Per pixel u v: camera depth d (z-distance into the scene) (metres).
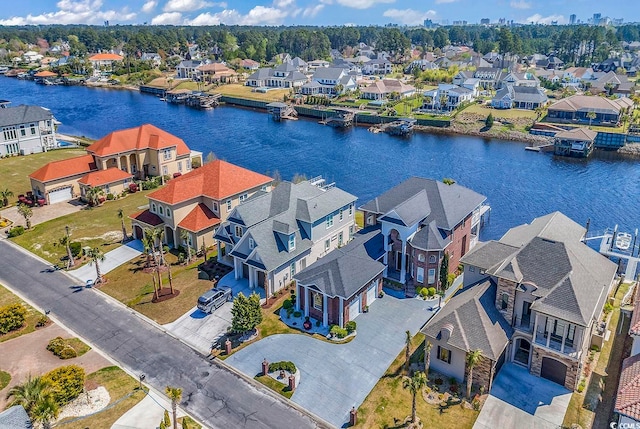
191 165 102.38
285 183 65.00
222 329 49.16
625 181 103.69
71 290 56.78
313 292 49.41
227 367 43.72
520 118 151.38
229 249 60.50
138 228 68.75
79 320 50.91
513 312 42.81
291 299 53.19
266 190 75.56
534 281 42.09
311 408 39.00
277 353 45.47
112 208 80.75
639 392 33.62
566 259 42.31
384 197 62.62
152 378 42.25
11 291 56.53
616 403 33.84
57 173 83.50
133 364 44.06
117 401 39.38
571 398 39.50
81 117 167.88
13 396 39.19
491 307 43.38
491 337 40.56
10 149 109.31
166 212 65.94
